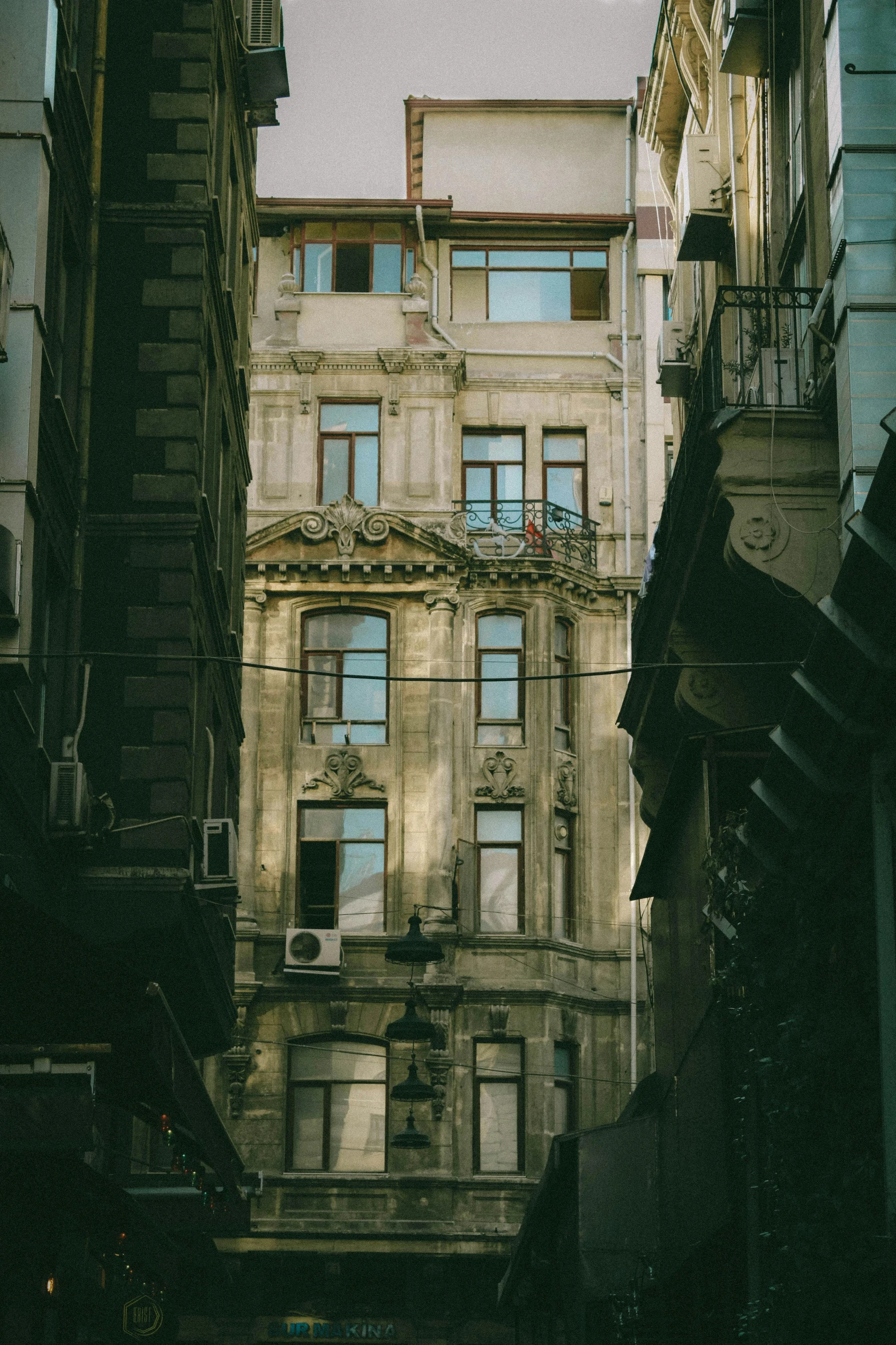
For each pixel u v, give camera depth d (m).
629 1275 20.31
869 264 14.76
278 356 43.59
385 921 40.56
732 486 16.36
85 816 18.31
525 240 45.44
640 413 44.56
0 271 14.42
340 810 41.25
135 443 20.81
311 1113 39.38
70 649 19.66
